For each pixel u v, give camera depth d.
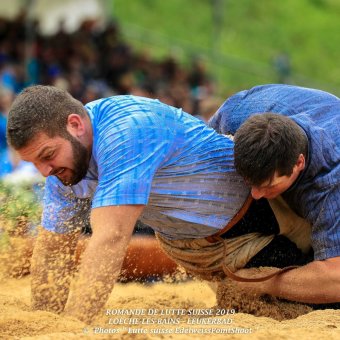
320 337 8.59
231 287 11.55
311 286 10.68
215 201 10.51
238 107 11.77
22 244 11.98
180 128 10.05
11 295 11.73
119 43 34.66
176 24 53.53
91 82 31.48
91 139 9.51
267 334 8.61
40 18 33.34
